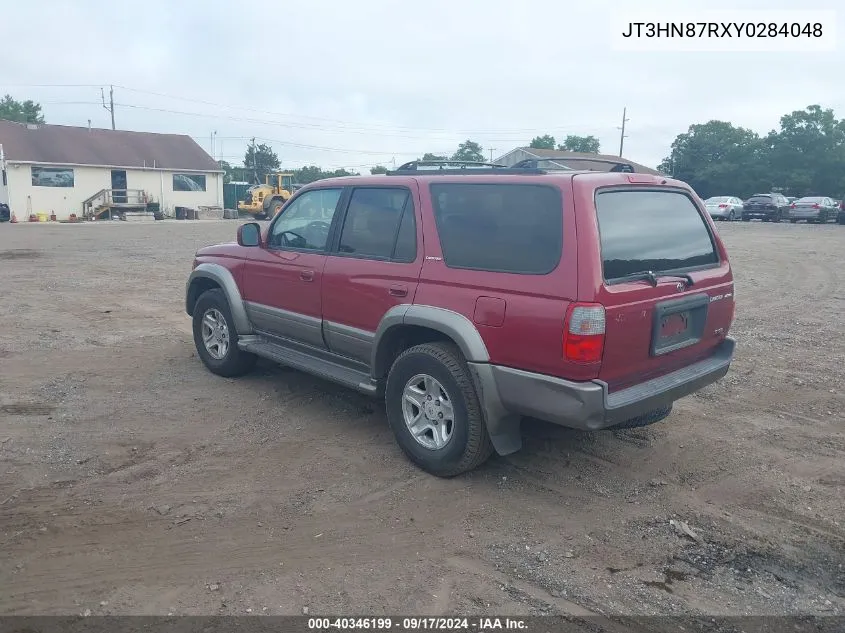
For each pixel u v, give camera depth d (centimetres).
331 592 326
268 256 578
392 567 346
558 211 383
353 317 492
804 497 424
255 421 542
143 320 923
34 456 471
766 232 2800
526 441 504
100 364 698
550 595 324
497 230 409
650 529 385
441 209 442
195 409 568
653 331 400
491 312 399
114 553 356
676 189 456
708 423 546
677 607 316
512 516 398
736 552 363
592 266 367
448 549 363
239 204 4359
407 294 447
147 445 493
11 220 3488
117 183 4000
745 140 6619
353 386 499
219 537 373
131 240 2292
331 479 443
